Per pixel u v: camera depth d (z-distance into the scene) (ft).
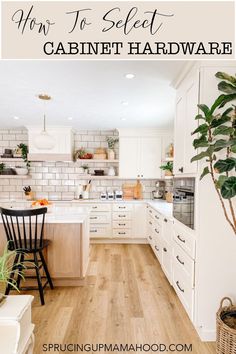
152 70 7.16
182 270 7.49
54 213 10.32
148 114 12.23
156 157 15.90
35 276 8.84
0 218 8.97
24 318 4.45
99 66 6.91
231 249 6.25
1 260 4.72
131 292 8.82
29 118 13.17
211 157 5.57
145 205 15.35
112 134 16.93
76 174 16.83
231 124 5.91
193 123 6.68
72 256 8.98
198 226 6.24
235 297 6.27
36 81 8.08
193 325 6.70
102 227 15.33
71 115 12.52
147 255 13.06
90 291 8.89
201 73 6.19
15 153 16.07
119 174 15.90
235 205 6.21
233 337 4.99
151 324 6.88
